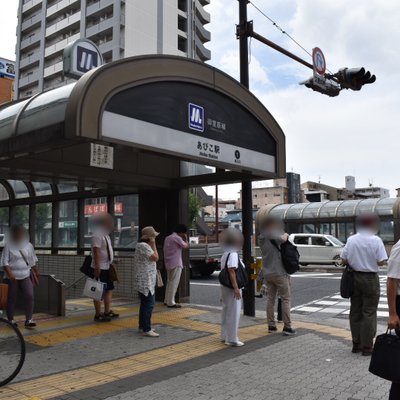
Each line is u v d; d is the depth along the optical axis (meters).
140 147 6.09
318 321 8.95
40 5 73.50
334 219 29.83
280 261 7.34
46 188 12.27
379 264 6.11
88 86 5.34
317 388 4.83
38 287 8.94
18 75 76.56
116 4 62.03
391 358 3.67
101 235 8.05
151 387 4.79
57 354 6.04
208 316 8.70
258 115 8.33
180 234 9.70
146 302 7.12
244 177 8.88
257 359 5.91
